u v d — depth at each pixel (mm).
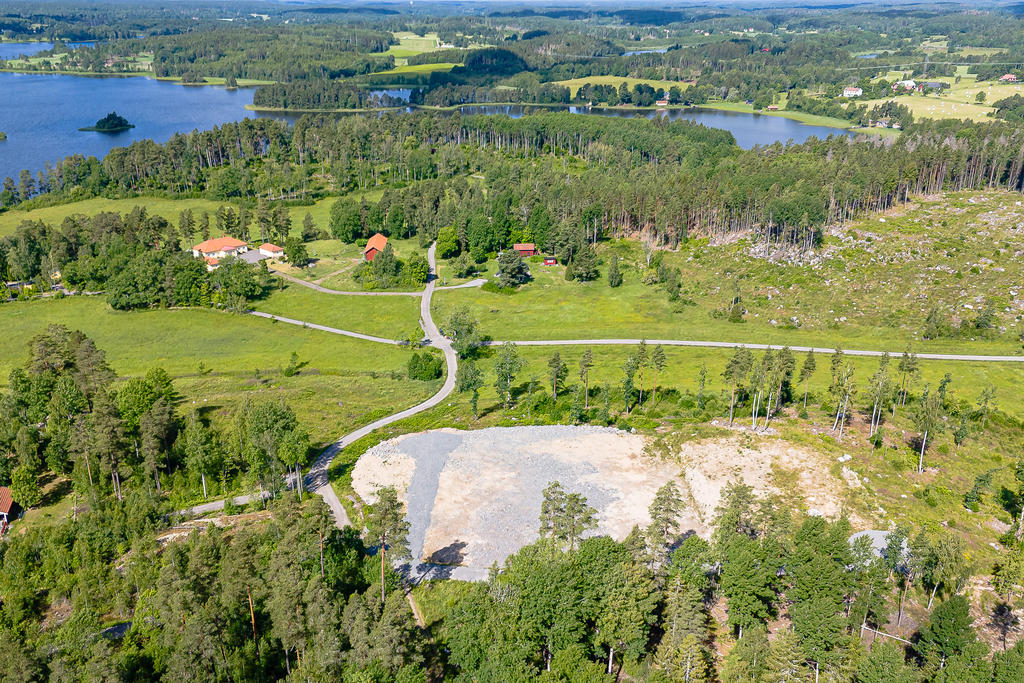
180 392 140750
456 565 87812
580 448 114625
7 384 145250
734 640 74000
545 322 177875
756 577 71375
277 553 76688
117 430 106125
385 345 168500
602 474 106250
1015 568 75375
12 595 82000
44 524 99500
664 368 145625
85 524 91125
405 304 191250
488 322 178875
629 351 157125
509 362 131750
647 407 129500
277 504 89438
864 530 88688
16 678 65750
